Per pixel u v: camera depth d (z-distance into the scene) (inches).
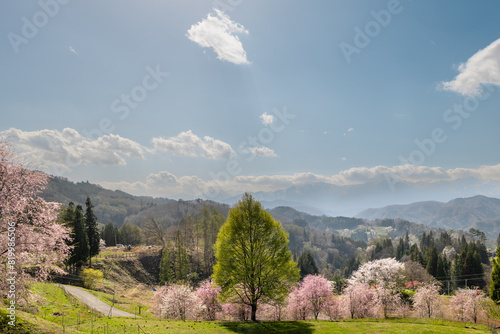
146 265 3181.6
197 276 3171.8
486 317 1437.0
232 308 1459.2
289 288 1189.7
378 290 1635.1
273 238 1163.9
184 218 4360.2
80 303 1537.9
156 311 1664.6
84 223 2559.1
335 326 1018.7
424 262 3636.8
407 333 903.1
